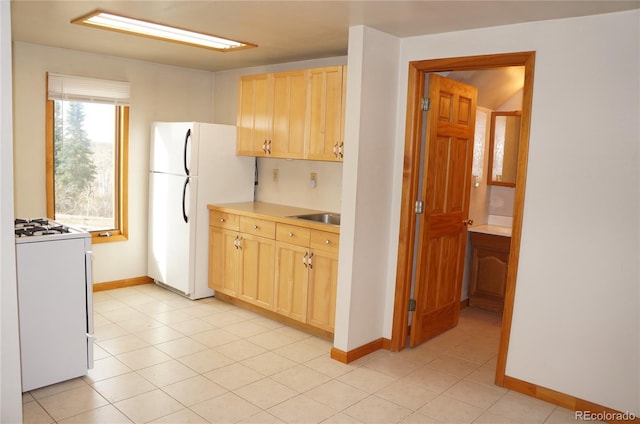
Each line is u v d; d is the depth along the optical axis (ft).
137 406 8.93
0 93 7.57
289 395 9.59
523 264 9.90
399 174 11.79
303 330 13.16
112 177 16.29
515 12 8.99
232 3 9.32
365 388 10.03
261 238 13.70
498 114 16.37
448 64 10.82
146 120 16.51
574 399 9.45
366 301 11.57
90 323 9.95
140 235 16.71
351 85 10.82
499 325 14.44
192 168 14.73
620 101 8.72
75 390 9.45
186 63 16.43
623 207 8.78
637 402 8.82
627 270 8.80
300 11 9.64
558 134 9.37
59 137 15.02
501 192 16.67
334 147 12.26
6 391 7.97
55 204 15.16
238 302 14.98
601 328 9.11
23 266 9.01
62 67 14.57
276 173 16.06
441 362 11.54
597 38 8.89
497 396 9.93
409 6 8.95
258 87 14.46
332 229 11.82
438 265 12.84
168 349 11.55
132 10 10.07
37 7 10.14
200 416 8.68
